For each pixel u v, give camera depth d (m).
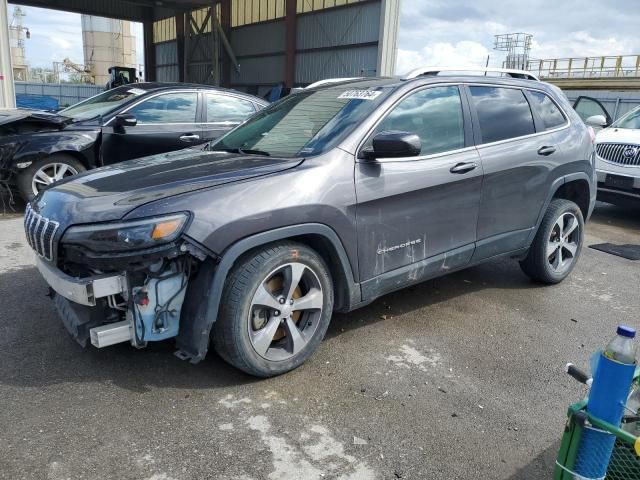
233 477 2.50
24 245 5.94
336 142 3.56
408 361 3.64
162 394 3.13
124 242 2.83
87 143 7.27
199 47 32.16
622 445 2.14
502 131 4.46
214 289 2.96
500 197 4.38
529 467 2.66
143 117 7.52
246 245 3.02
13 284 4.76
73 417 2.89
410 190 3.73
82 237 2.93
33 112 7.94
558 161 4.80
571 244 5.27
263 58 28.75
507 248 4.59
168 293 2.98
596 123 8.92
